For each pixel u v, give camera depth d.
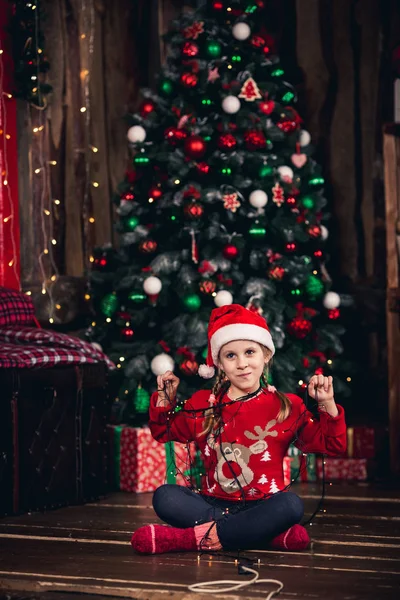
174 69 4.53
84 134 5.12
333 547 2.85
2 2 4.50
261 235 4.20
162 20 5.60
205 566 2.58
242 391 2.83
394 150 4.35
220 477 2.79
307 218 4.44
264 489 2.77
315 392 2.67
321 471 4.38
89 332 4.62
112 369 4.00
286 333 4.33
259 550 2.80
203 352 4.13
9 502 3.47
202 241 4.32
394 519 3.36
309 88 5.39
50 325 4.84
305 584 2.38
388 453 4.49
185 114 4.31
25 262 4.68
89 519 3.42
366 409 5.20
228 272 4.22
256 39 4.47
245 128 4.27
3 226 4.51
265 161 4.29
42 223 4.79
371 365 5.21
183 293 4.16
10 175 4.55
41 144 4.81
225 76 4.32
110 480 4.16
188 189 4.18
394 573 2.50
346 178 5.32
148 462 4.08
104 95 5.30
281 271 4.17
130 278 4.30
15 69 4.55
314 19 5.39
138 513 3.55
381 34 5.27
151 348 4.32
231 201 4.16
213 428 2.81
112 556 2.75
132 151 5.48
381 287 5.22
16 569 2.60
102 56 5.30
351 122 5.32
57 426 3.67
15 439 3.48
